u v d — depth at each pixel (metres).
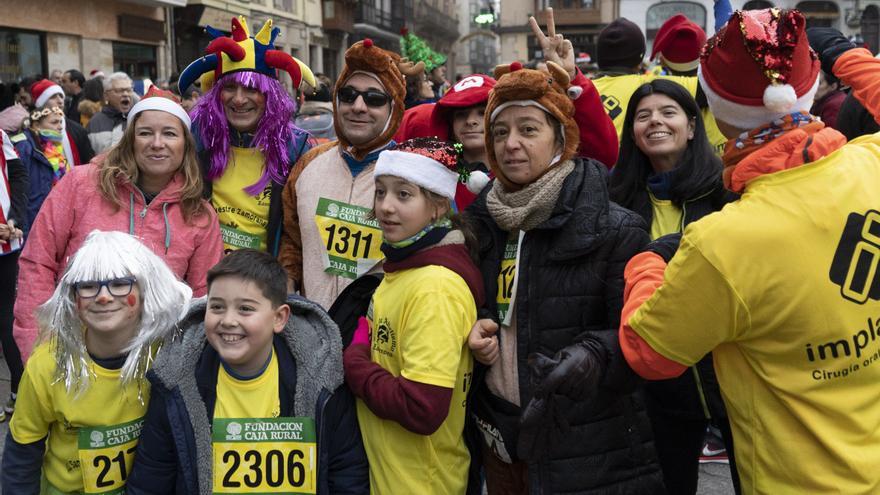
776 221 1.56
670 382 2.52
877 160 1.67
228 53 3.05
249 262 2.12
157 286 2.25
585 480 2.12
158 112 2.77
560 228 2.13
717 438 3.72
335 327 2.24
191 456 2.14
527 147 2.13
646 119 2.70
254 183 3.13
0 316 4.34
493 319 2.27
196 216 2.89
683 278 1.63
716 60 1.63
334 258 2.91
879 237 1.58
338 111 2.94
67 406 2.22
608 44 4.39
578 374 1.79
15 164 4.64
